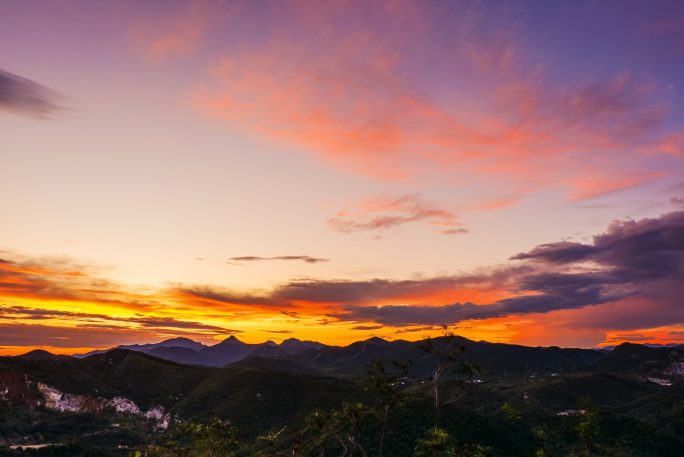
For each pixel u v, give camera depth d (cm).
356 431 11225
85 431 18088
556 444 14712
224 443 10438
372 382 6938
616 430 15712
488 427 14250
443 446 6756
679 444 15050
